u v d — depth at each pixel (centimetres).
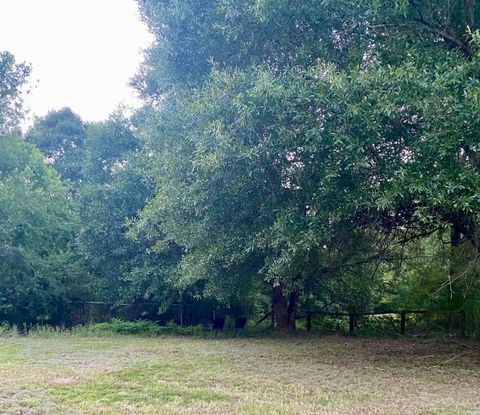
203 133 727
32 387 575
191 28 900
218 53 899
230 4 761
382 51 723
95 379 634
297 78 663
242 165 717
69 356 867
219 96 739
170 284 1400
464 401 533
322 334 1309
